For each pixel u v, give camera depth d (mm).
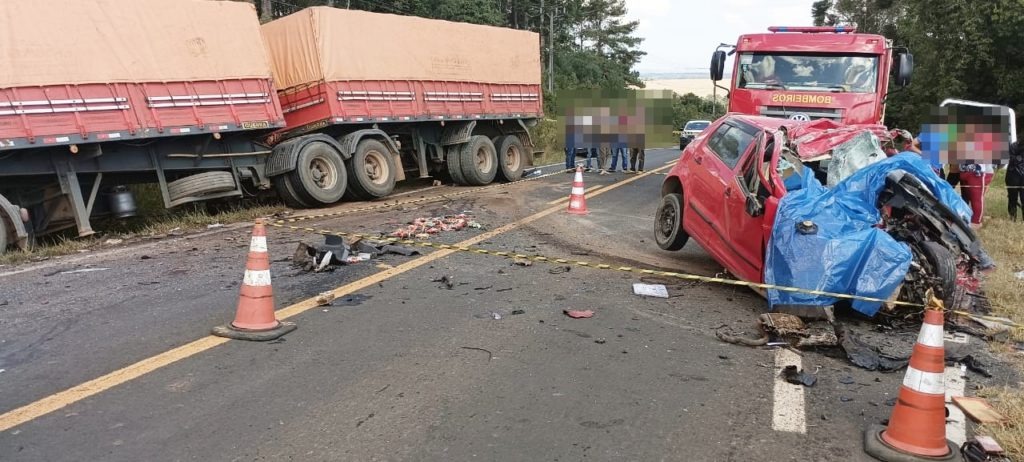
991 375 4680
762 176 6336
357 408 3990
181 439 3592
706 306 6223
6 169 8938
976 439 3652
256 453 3465
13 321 5562
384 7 38500
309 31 12844
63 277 7156
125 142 10219
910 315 5648
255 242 5266
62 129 9094
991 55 29641
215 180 11539
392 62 14195
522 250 8562
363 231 9750
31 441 3549
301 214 11914
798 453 3586
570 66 61312
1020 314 5938
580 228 10328
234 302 6133
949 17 30062
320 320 5602
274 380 4367
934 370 3535
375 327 5445
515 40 17984
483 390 4277
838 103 10578
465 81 16094
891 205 5961
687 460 3488
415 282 6840
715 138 7926
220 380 4355
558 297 6410
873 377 4645
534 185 16281
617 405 4105
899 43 37281
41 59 8914
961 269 5910
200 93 10836
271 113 11953
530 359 4820
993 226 10078
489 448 3559
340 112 13062
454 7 42031
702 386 4418
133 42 9961
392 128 14930
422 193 15219
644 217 11539
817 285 5383
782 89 10891
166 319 5609
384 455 3471
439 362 4723
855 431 3846
